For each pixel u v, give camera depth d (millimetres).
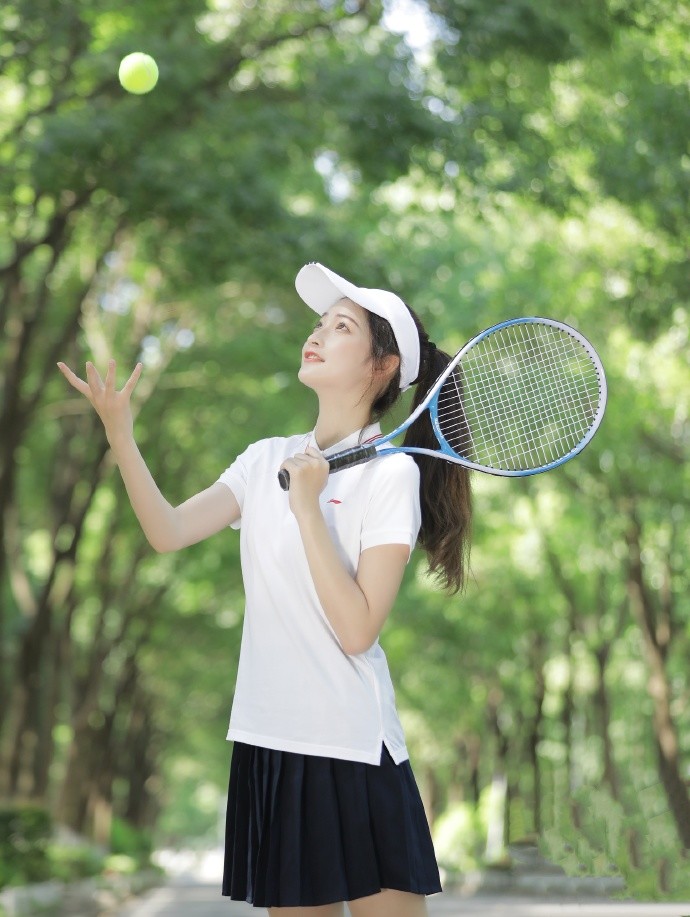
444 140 22344
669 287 25703
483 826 57438
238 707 5016
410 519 5012
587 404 6012
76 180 21266
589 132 24203
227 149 23438
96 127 20703
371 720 4867
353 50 23922
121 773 73000
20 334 26984
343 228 27000
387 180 23125
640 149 23203
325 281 5438
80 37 21719
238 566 48156
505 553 46656
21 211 23469
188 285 25469
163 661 65188
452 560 5754
